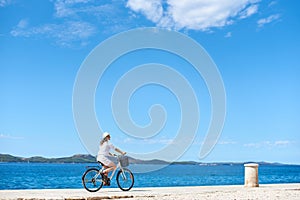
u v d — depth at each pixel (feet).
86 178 48.44
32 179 172.45
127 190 50.57
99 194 45.83
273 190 53.21
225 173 323.16
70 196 42.96
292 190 53.52
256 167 59.21
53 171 303.89
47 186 121.19
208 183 155.43
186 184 144.87
